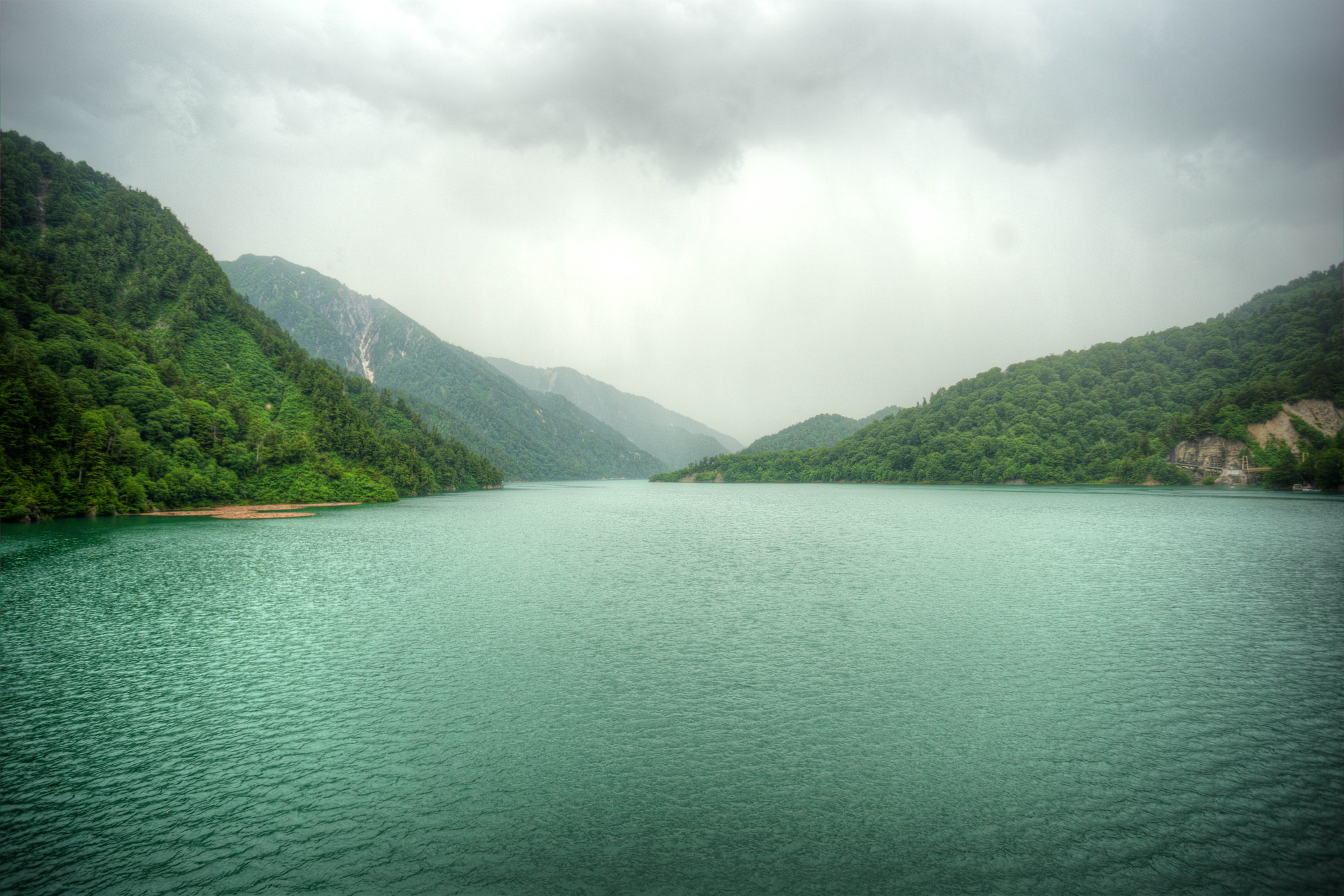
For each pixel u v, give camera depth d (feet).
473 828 68.54
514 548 306.55
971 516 499.10
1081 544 311.06
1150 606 173.99
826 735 91.76
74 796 75.25
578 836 67.15
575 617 161.99
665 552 295.89
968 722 96.07
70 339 503.61
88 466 427.74
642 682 113.19
